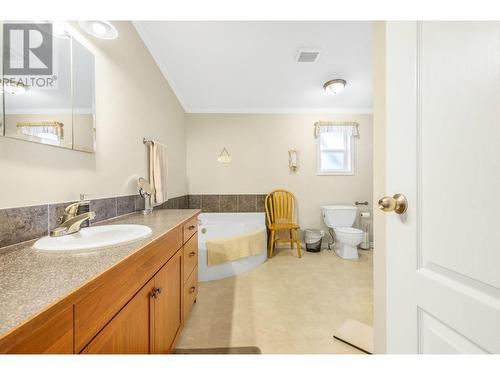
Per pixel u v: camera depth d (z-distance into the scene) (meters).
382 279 0.93
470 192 0.45
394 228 0.66
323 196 3.54
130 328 0.75
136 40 1.80
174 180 2.88
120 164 1.57
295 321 1.61
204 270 2.28
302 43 2.04
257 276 2.39
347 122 3.50
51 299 0.44
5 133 0.79
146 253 0.87
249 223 3.05
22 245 0.81
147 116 2.02
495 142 0.40
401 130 0.63
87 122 1.22
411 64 0.60
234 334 1.48
